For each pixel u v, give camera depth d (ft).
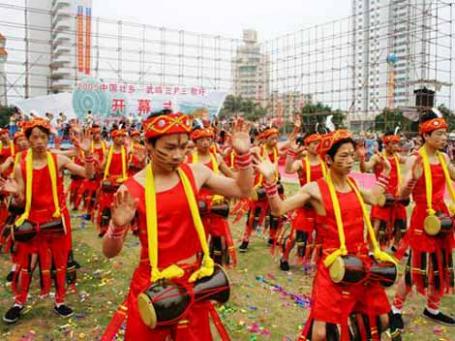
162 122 8.75
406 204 24.00
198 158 19.92
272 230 24.76
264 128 25.38
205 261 9.29
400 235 24.13
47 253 15.80
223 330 9.92
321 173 22.08
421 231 15.44
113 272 21.27
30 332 15.10
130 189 9.16
